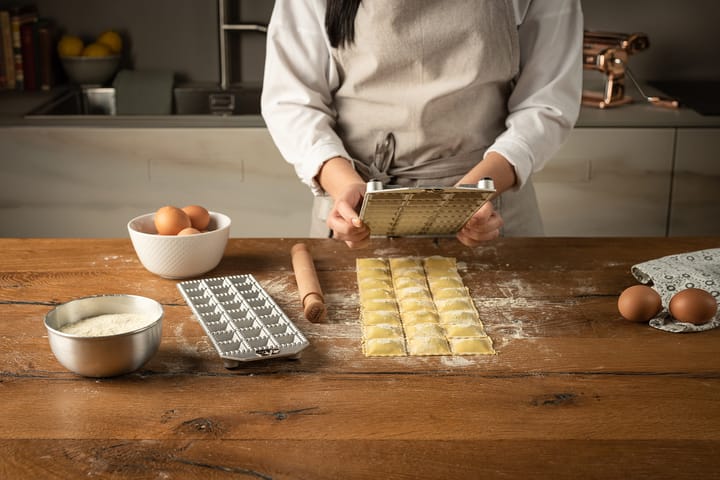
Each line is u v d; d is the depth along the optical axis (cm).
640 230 246
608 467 78
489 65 138
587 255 131
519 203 150
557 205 244
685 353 100
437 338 101
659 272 116
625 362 97
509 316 109
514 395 90
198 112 279
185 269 119
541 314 110
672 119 236
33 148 233
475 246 134
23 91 270
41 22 274
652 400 89
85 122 234
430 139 143
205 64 287
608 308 112
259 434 82
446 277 119
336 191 131
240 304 109
